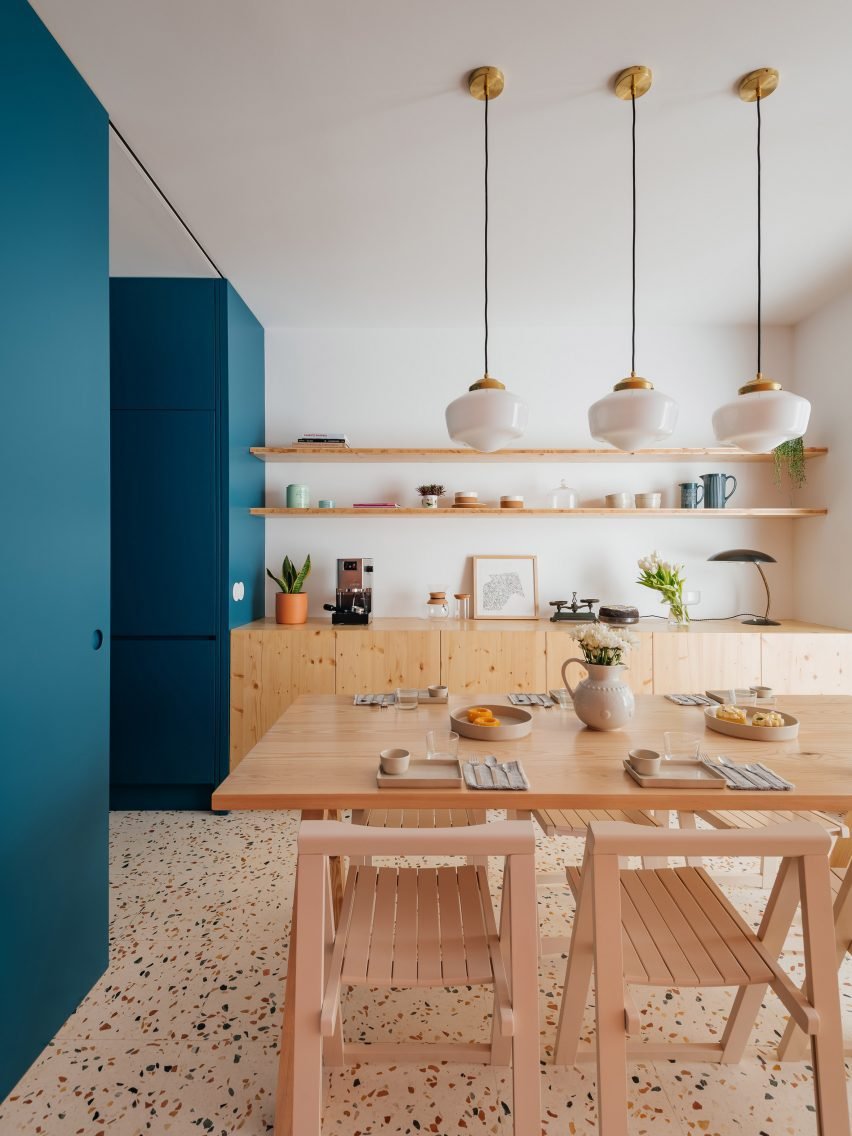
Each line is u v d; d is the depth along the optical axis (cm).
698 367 349
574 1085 135
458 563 351
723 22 150
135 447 285
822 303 319
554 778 135
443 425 352
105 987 168
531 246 260
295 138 192
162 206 229
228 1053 146
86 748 165
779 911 126
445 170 208
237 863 238
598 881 102
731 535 349
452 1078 139
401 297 311
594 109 179
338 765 142
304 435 334
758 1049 148
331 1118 128
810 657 290
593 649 174
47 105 146
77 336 160
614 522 350
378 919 120
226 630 288
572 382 351
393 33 152
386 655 291
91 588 167
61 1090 135
